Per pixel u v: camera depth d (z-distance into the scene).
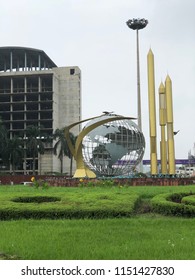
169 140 57.03
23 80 106.25
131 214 13.74
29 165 102.50
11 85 104.88
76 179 41.31
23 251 8.26
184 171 120.25
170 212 14.11
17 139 84.62
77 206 13.88
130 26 69.38
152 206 15.05
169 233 10.28
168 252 8.09
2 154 86.62
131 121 52.72
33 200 17.03
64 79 108.88
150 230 10.78
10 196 17.03
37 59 111.19
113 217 13.49
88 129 44.25
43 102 102.88
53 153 97.00
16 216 13.70
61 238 9.63
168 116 57.41
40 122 103.75
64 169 105.38
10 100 104.56
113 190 23.58
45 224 12.11
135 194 17.27
